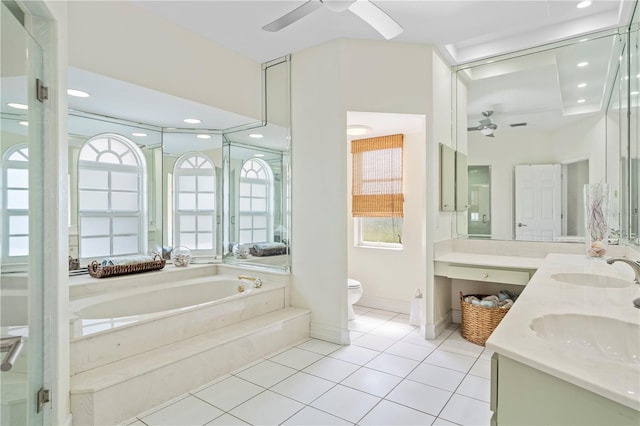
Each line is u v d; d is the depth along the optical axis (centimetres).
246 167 394
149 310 326
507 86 346
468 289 376
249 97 360
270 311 333
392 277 427
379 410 212
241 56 352
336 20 288
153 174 393
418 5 267
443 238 358
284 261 358
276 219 366
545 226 334
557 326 130
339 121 317
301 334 329
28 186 154
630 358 119
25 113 151
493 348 99
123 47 261
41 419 162
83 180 346
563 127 322
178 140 407
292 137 350
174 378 227
